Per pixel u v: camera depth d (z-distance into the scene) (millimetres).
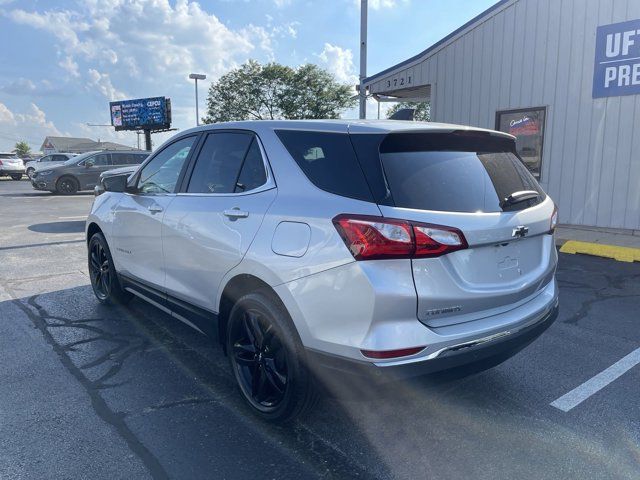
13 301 5719
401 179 2691
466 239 2641
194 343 4535
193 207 3650
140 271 4453
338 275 2588
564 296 5930
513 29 10195
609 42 8945
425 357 2553
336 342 2621
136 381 3799
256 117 48219
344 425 3217
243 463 2828
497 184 3066
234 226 3213
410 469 2789
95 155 21250
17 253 8422
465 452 2943
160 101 43750
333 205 2709
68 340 4582
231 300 3420
